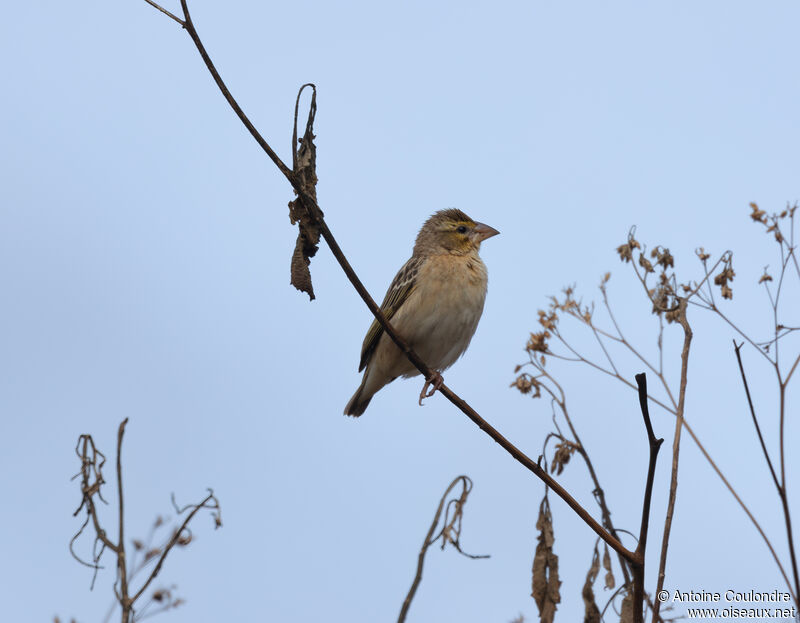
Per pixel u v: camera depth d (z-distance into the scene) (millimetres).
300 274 9758
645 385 8188
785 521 8586
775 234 9844
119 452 8594
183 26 8828
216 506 9055
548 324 11383
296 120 9594
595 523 8820
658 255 10781
